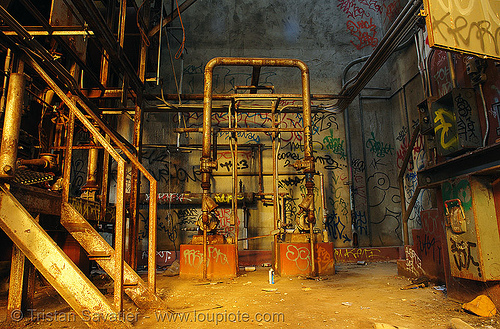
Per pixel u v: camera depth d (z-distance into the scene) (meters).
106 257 3.25
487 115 3.90
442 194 3.77
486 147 3.16
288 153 9.40
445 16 3.09
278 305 3.61
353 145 9.66
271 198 8.90
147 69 7.77
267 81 9.91
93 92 5.82
